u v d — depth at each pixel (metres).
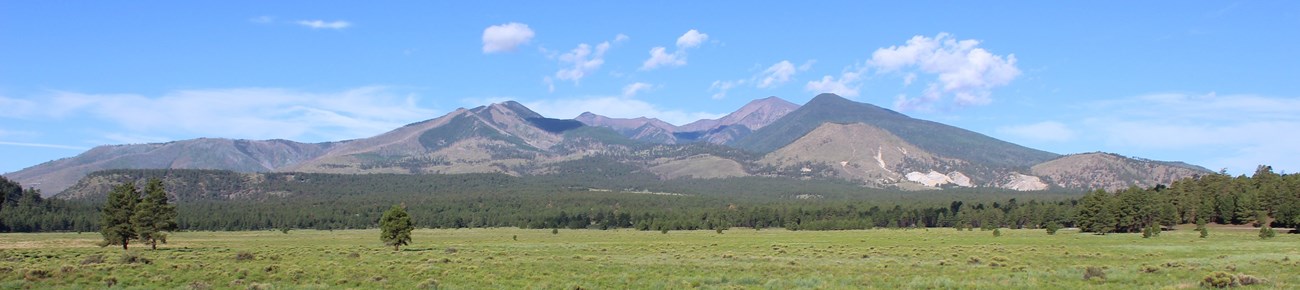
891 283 61.38
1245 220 195.50
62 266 72.62
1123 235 174.75
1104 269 71.00
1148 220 188.25
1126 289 56.00
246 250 118.88
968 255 98.00
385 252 115.56
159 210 134.12
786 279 65.50
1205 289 54.38
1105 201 193.75
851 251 110.00
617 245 140.38
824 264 84.81
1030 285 58.69
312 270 73.44
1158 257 93.06
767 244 139.38
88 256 96.19
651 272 74.19
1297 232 171.62
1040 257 93.56
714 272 74.19
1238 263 77.31
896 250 111.12
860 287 58.84
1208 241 139.25
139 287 59.53
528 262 88.50
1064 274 66.62
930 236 182.25
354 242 172.12
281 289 58.75
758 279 65.62
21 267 73.69
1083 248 114.94
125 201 131.88
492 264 84.12
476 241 175.62
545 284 61.59
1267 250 105.88
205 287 59.16
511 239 191.62
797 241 156.38
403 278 67.44
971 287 57.88
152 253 108.00
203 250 121.19
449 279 66.50
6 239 195.00
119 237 130.25
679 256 102.19
